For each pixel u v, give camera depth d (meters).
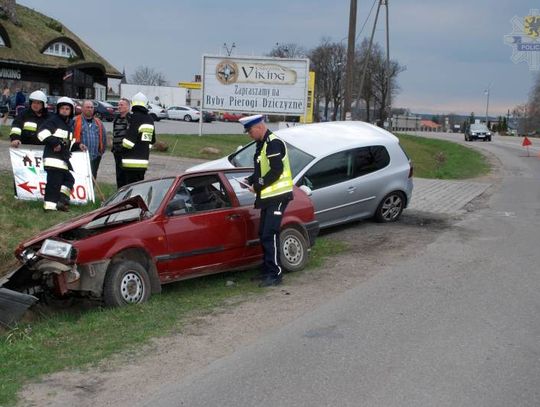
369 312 6.41
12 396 4.61
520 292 7.06
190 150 23.62
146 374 5.00
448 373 4.80
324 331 5.87
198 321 6.38
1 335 6.26
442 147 47.97
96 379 4.93
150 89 74.81
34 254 6.77
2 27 43.81
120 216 7.30
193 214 7.60
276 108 26.66
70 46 51.84
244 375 4.88
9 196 11.41
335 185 10.69
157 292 7.28
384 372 4.85
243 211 8.01
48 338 5.98
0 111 34.00
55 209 10.47
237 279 8.24
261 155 7.65
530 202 14.27
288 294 7.31
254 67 26.53
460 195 15.34
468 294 7.00
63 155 10.37
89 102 11.45
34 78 48.00
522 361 5.04
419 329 5.84
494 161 29.19
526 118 89.12
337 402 4.34
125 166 10.48
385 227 11.27
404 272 8.09
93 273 6.72
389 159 11.54
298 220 8.46
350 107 23.50
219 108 26.89
